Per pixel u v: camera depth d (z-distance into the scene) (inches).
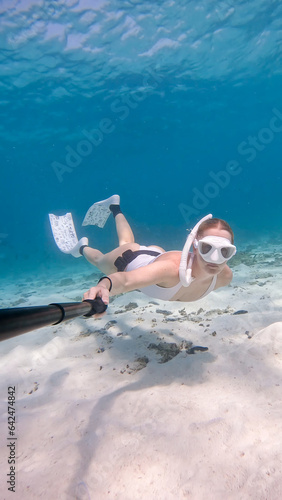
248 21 624.7
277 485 67.7
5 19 506.9
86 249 217.5
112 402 110.5
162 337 163.5
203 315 198.8
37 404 118.9
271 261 382.0
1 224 3115.2
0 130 965.2
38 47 583.2
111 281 90.9
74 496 73.3
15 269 964.6
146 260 151.6
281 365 119.9
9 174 1649.9
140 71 744.3
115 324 195.0
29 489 76.0
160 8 545.6
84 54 631.2
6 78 676.7
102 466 81.2
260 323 165.5
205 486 71.3
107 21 549.6
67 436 96.1
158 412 100.2
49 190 2261.3
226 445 82.7
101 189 2662.4
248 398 103.3
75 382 130.6
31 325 42.0
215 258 106.3
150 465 79.6
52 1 486.6
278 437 82.8
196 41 658.2
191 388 114.1
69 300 323.9
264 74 901.8
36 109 858.8
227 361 128.6
